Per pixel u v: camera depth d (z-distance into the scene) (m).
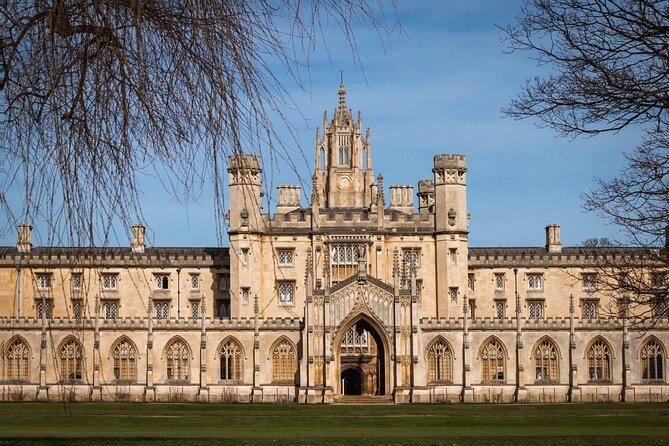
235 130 23.78
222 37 23.72
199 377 127.19
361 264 127.62
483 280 148.62
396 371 125.38
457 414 101.50
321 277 140.88
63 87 23.62
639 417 95.56
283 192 152.62
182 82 23.75
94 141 23.56
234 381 127.31
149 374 126.44
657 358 127.56
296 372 127.44
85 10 23.06
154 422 90.12
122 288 143.88
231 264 138.88
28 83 23.23
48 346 124.69
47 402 120.06
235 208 138.75
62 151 23.42
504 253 151.38
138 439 63.12
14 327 124.06
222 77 23.67
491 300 148.25
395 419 95.19
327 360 125.06
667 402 123.44
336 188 157.50
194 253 147.00
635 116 33.25
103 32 23.17
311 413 102.81
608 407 112.50
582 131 33.78
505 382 127.94
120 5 23.22
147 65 23.59
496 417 96.94
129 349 127.19
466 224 143.25
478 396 126.81
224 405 115.69
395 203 159.88
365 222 142.75
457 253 142.12
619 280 42.72
